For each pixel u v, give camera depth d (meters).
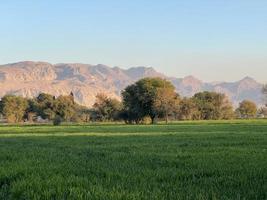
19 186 13.24
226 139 41.84
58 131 79.81
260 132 59.59
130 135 56.22
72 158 23.00
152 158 22.27
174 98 169.00
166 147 31.52
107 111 191.62
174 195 11.51
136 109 159.12
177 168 17.56
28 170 16.91
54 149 31.22
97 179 14.43
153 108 158.12
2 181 15.27
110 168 17.69
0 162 20.73
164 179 14.70
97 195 11.56
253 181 13.73
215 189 12.48
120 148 31.53
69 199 11.32
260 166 17.55
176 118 189.12
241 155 23.16
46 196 11.80
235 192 11.95
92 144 37.84
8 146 35.81
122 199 11.11
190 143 36.12
